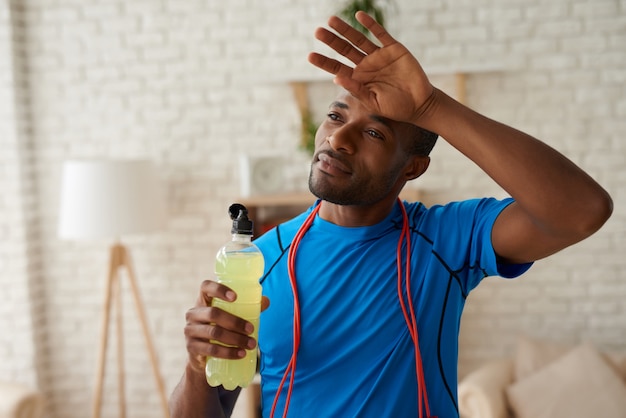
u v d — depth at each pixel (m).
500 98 3.72
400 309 1.25
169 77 3.93
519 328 3.81
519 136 1.12
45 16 3.98
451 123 1.14
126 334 4.09
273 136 3.89
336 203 1.23
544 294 3.79
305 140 3.73
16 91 3.90
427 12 3.70
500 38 3.68
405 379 1.23
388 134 1.21
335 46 1.13
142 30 3.93
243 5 3.85
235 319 1.09
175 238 4.00
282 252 1.34
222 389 1.31
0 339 4.00
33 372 4.00
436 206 1.37
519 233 1.19
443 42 3.71
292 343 1.27
